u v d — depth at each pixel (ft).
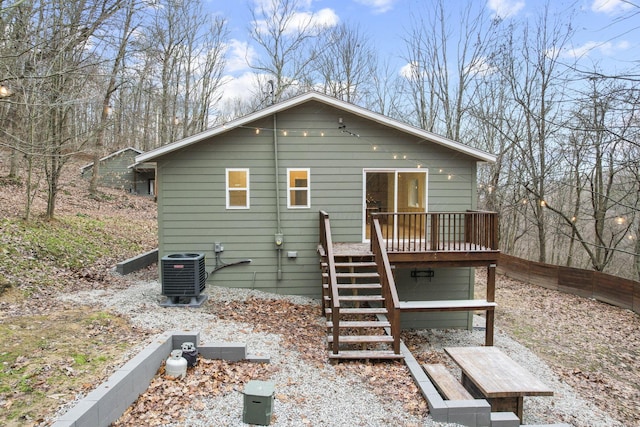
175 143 29.22
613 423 19.89
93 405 12.35
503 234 66.28
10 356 15.25
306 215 31.32
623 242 50.49
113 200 66.59
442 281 32.42
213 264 30.96
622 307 37.42
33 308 21.21
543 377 24.45
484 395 16.92
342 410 15.93
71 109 36.01
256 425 14.32
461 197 31.89
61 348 16.49
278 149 30.96
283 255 31.35
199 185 30.60
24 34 23.12
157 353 17.26
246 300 28.94
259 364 19.16
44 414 12.25
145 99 82.12
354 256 26.99
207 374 17.58
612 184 45.24
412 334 31.42
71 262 31.07
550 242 71.00
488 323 27.40
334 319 20.56
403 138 31.45
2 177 50.55
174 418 14.26
